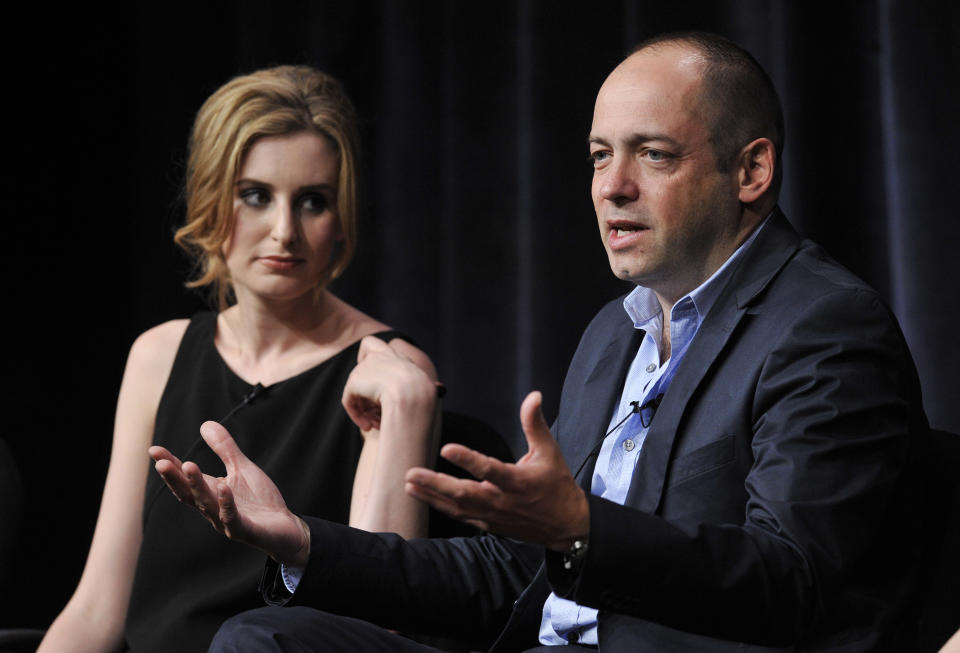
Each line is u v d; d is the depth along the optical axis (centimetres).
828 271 636
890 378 595
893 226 1081
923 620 625
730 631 528
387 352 897
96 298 1379
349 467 894
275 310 930
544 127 1266
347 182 905
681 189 648
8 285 1341
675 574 516
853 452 568
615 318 754
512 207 1300
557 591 534
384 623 649
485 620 671
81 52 1384
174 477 573
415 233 1348
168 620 860
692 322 669
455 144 1315
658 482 615
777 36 1138
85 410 1365
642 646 586
